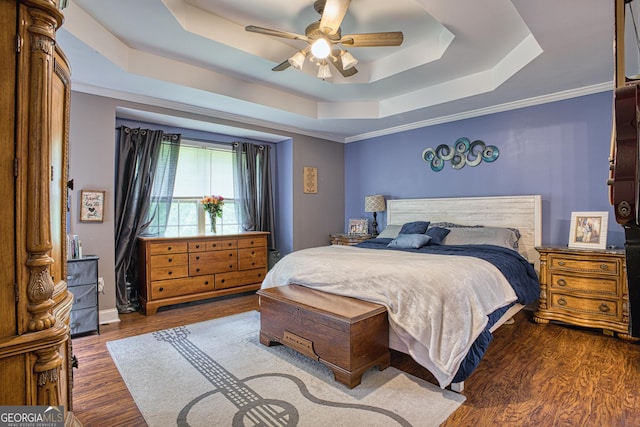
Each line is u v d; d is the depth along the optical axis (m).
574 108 3.61
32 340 1.11
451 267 2.52
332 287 2.73
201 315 3.75
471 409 1.92
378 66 3.77
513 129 4.04
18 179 1.10
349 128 5.27
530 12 2.18
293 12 2.78
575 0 2.05
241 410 1.93
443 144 4.69
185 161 4.66
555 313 3.29
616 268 2.97
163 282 3.87
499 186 4.17
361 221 5.61
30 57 1.12
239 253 4.55
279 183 5.60
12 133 1.09
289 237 5.40
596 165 3.48
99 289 3.46
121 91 3.55
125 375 2.36
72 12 2.31
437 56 3.23
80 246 3.26
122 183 3.92
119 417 1.88
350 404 1.98
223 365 2.50
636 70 1.95
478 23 2.61
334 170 5.95
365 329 2.24
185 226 4.64
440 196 4.74
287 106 4.29
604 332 3.05
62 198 1.47
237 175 5.06
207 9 2.74
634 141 0.87
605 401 1.99
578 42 2.55
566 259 3.25
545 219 3.81
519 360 2.55
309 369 2.43
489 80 3.55
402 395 2.07
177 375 2.36
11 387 1.09
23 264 1.12
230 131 4.83
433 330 2.16
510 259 3.19
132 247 3.97
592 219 3.38
